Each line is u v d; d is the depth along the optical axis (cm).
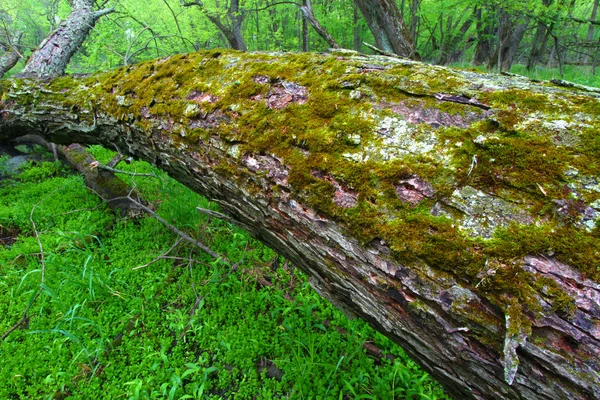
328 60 154
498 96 108
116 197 329
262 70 166
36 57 438
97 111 249
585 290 76
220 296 246
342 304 149
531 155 93
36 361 201
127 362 206
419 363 119
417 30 1003
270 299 241
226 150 156
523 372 80
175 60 213
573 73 863
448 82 120
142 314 231
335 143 122
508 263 84
